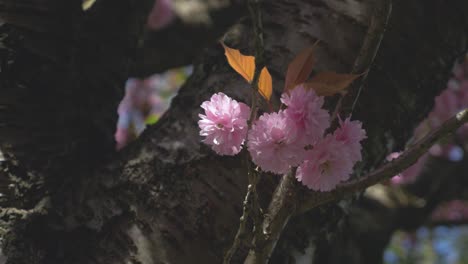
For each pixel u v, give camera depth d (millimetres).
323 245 1471
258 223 1172
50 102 1476
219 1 2676
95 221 1394
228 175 1353
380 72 1406
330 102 1326
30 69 1467
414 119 1476
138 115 3678
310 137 1126
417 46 1438
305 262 1382
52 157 1453
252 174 1155
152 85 3795
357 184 1201
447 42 1474
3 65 1454
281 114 1128
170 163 1382
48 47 1484
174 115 1432
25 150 1438
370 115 1401
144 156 1407
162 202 1369
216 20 2635
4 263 1369
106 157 1475
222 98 1162
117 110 1574
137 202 1381
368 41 1171
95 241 1386
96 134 1514
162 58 2619
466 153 3113
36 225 1400
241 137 1152
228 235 1342
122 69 1578
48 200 1418
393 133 1434
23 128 1447
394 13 1425
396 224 2936
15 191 1417
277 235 1190
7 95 1451
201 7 2645
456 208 3928
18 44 1465
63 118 1480
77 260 1383
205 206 1352
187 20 2578
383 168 1202
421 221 2959
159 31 2568
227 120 1151
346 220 1514
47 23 1489
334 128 1174
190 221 1352
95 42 1540
